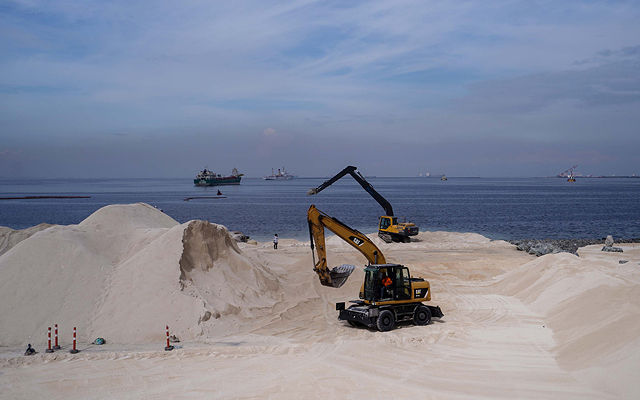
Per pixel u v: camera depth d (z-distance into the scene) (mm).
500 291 27172
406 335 17734
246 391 11969
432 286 28656
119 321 17922
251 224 77500
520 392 11523
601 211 99375
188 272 20891
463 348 15750
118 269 20875
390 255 41844
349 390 11961
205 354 15352
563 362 13773
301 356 15062
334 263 29672
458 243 48938
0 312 17641
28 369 13672
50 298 18516
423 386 12172
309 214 21203
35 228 31328
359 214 96938
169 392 11953
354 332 18922
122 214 27094
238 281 22500
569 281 22656
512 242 51125
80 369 13695
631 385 10750
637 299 16984
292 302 23156
